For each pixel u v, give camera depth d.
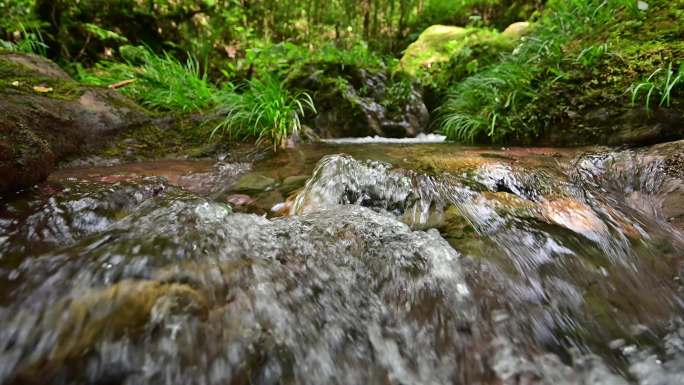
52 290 0.84
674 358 0.95
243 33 5.30
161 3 4.49
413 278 1.15
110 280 0.87
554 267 1.23
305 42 6.59
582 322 1.05
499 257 1.24
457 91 4.36
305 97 3.94
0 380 0.66
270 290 0.98
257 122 2.88
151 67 3.45
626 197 1.82
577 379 0.90
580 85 2.71
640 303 1.13
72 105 2.36
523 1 7.14
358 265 1.18
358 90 4.30
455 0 7.75
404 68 5.35
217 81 4.59
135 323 0.77
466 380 0.90
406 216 1.56
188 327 0.80
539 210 1.53
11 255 1.05
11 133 1.42
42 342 0.72
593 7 3.42
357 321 1.00
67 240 1.20
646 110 2.34
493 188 1.73
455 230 1.40
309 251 1.19
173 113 2.93
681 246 1.39
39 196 1.43
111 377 0.70
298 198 1.72
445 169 1.99
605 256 1.29
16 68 2.41
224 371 0.76
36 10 3.73
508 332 1.00
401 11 7.75
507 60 4.04
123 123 2.59
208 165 2.39
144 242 1.04
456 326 1.02
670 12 2.71
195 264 0.98
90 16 4.14
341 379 0.86
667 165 1.81
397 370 0.91
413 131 4.32
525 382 0.89
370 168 1.78
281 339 0.87
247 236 1.20
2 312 0.78
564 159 2.23
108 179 1.86
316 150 2.88
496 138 3.15
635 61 2.51
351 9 7.21
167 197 1.53
